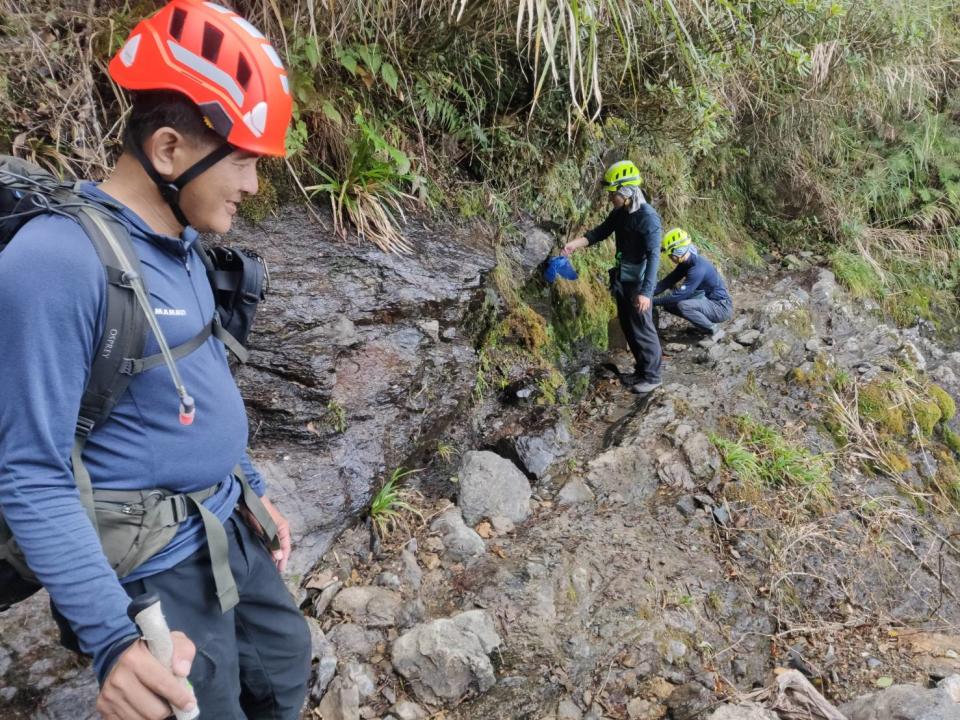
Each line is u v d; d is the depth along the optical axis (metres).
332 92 3.46
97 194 1.16
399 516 3.25
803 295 6.21
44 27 2.72
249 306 1.49
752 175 7.46
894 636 3.42
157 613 1.03
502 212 4.38
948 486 4.65
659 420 4.30
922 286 7.33
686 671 2.89
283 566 1.64
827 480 4.26
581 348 5.09
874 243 7.45
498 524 3.45
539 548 3.26
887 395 5.07
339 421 2.95
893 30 6.56
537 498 3.73
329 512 2.82
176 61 1.14
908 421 4.98
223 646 1.36
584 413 4.64
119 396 1.12
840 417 4.82
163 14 1.18
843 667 3.19
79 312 1.04
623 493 3.80
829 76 6.71
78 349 1.04
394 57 3.53
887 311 6.86
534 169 4.70
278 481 2.73
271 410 2.81
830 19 5.83
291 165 3.30
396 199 3.78
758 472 4.12
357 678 2.49
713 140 6.23
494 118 4.32
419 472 3.54
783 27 5.50
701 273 5.16
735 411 4.62
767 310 5.71
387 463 3.10
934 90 7.78
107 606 1.03
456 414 3.59
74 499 1.05
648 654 2.87
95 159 2.71
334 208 3.36
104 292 1.07
